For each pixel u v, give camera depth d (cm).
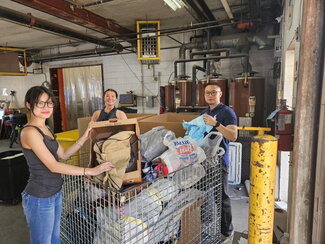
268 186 139
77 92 704
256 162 139
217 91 217
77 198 154
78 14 376
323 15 129
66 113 727
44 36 538
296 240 145
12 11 315
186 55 514
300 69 136
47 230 146
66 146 280
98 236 131
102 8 391
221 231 216
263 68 447
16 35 527
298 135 139
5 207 294
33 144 133
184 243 159
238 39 406
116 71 605
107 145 134
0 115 729
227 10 352
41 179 141
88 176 140
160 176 141
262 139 136
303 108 136
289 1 259
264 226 142
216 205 185
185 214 157
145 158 167
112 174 129
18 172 302
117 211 119
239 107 365
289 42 255
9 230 244
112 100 282
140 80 580
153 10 406
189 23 483
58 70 713
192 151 162
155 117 272
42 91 138
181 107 423
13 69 621
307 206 140
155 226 135
